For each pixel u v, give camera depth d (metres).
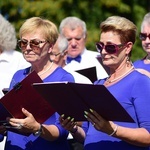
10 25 15.01
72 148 15.43
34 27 12.09
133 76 11.23
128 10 39.41
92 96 10.35
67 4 38.34
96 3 39.16
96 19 38.69
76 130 12.03
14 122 11.22
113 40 11.26
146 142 10.89
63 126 11.32
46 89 10.77
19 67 15.02
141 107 10.93
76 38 18.38
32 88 11.20
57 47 16.58
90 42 36.25
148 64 14.84
